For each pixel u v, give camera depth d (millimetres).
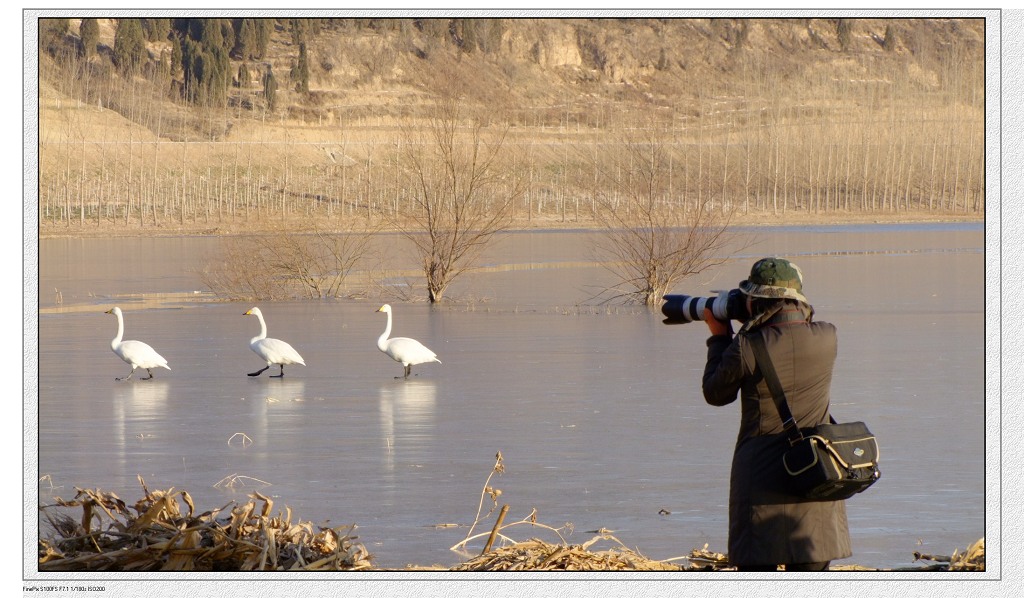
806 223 139875
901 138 186875
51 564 9594
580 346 31609
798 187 175375
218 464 17062
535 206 154125
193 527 9930
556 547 10672
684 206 54938
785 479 8484
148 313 42219
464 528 13430
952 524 13398
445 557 12141
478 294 49625
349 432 19562
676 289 46000
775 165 178750
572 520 13836
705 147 176250
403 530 13352
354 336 34750
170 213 149750
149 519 10328
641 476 16141
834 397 22672
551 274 60125
